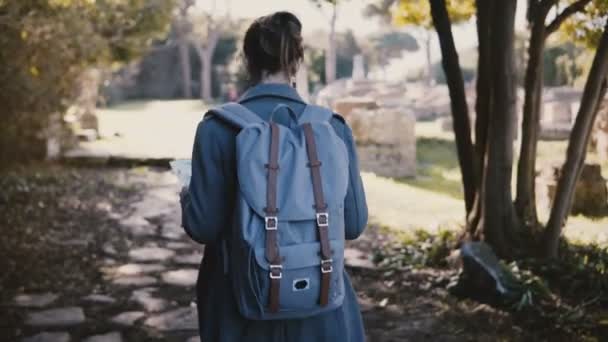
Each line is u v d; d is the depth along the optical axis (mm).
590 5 7047
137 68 43031
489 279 5574
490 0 6395
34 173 12211
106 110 31688
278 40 2363
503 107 6219
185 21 42219
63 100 12820
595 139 12922
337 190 2211
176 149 15547
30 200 10016
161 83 44219
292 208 2156
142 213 9555
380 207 10047
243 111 2291
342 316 2371
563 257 6297
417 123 22703
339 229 2229
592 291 5660
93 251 7418
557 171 8945
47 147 13266
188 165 2506
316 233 2186
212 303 2354
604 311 5309
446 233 7246
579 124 5957
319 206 2180
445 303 5637
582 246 6750
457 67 6715
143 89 43781
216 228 2281
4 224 8453
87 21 11984
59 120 13438
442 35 6652
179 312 5484
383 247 7531
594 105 5910
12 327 5066
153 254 7355
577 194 8836
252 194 2145
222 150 2260
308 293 2189
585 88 5891
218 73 45344
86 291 6004
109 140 17109
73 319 5281
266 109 2334
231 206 2275
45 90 12031
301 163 2191
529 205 6672
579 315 5043
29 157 13086
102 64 13500
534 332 4945
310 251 2166
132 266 6875
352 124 13641
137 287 6148
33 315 5344
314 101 28344
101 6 12867
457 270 6395
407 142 13617
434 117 25203
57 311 5457
